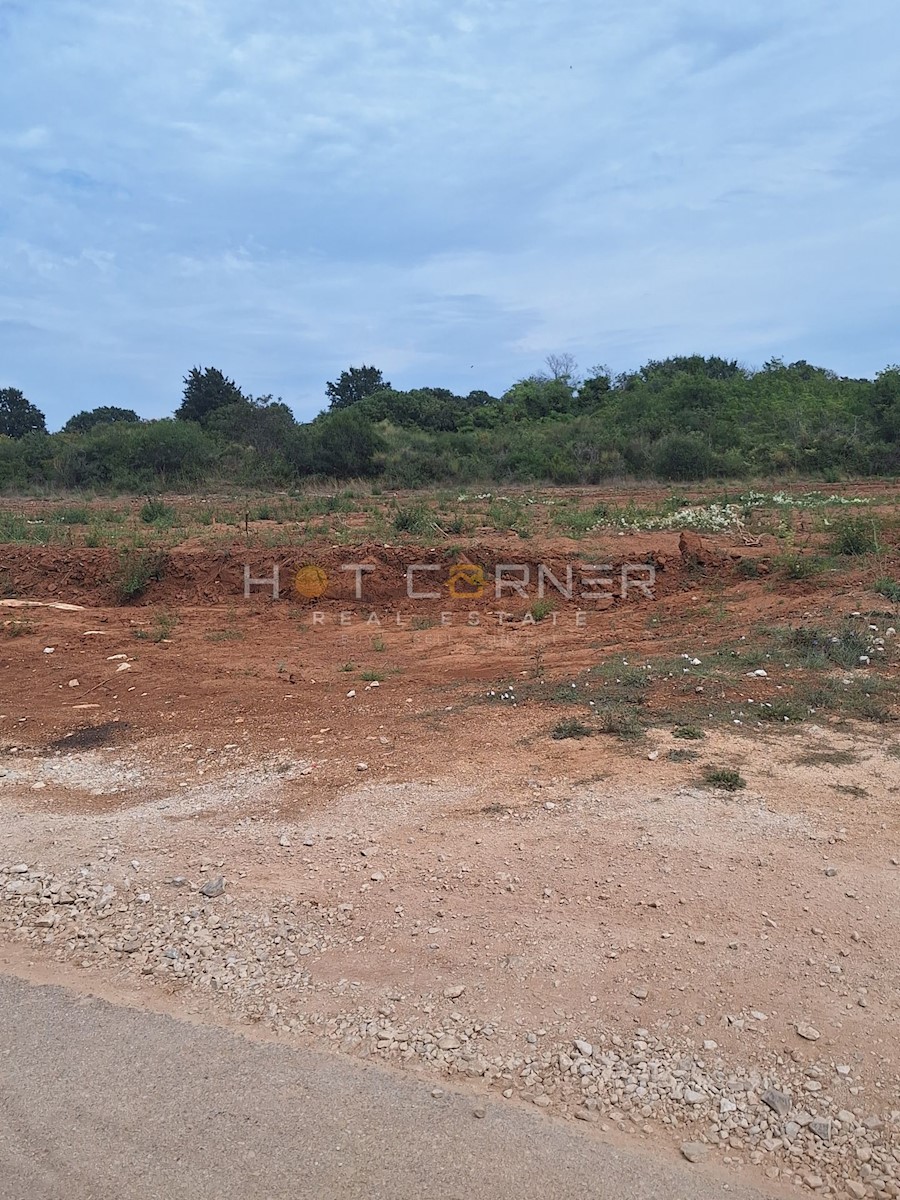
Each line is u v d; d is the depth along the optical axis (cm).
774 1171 246
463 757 541
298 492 2420
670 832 425
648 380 4438
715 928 352
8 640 960
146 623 1037
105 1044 306
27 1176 251
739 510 1596
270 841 446
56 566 1241
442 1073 286
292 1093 278
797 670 667
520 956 340
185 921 378
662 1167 248
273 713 668
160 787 534
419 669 794
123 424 3447
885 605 841
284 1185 244
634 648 809
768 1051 289
